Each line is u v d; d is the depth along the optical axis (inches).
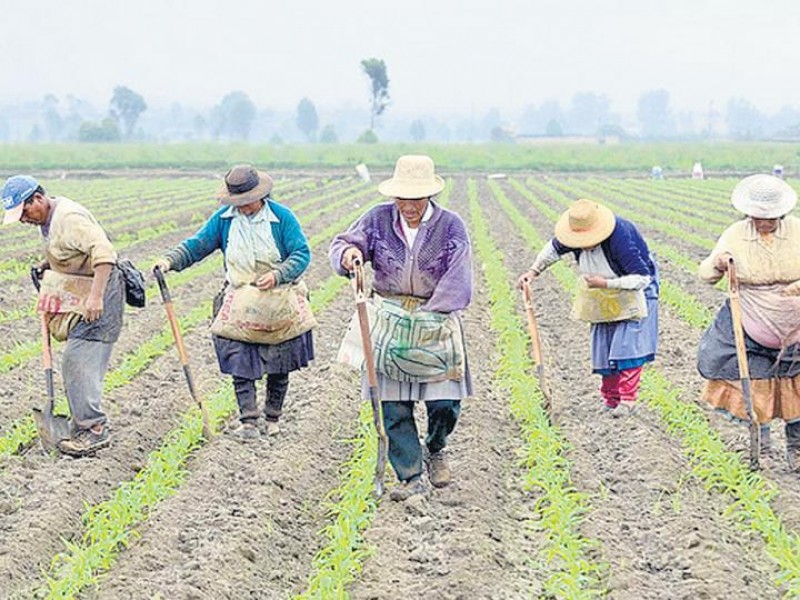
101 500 519.8
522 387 686.5
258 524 480.7
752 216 509.4
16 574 436.5
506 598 418.9
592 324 631.8
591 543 454.9
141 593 412.5
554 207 2167.8
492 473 550.3
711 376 536.7
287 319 573.0
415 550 456.4
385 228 481.4
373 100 6879.9
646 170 3821.4
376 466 496.7
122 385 718.5
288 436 602.5
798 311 512.4
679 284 1156.5
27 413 653.9
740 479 514.0
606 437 609.9
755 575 432.5
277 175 3518.7
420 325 474.3
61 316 549.6
